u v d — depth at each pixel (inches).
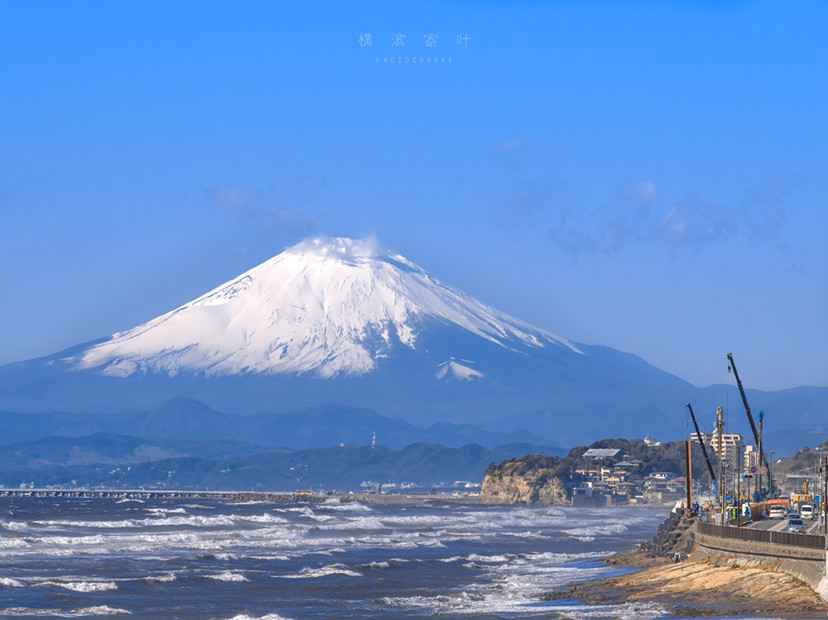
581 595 5748.0
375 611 5570.9
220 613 5546.3
